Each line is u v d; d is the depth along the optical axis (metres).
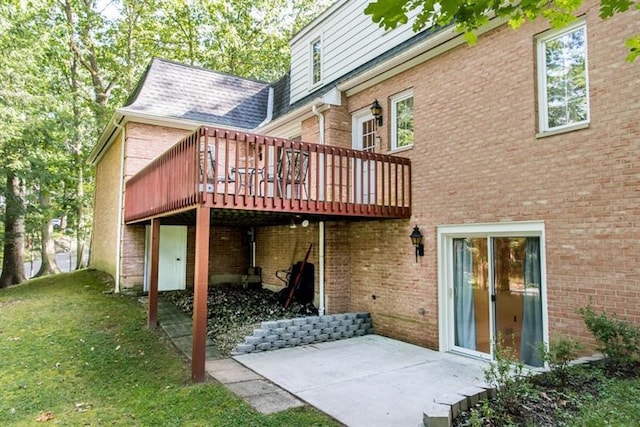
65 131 15.77
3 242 15.59
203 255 5.95
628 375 4.26
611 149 5.12
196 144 6.19
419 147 7.99
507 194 6.36
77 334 8.05
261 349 7.47
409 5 2.34
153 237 8.61
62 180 18.11
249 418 4.48
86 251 23.42
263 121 14.03
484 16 2.64
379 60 9.29
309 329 8.12
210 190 6.45
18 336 7.96
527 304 6.18
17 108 13.48
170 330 8.19
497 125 6.56
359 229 9.39
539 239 6.04
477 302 7.02
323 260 9.57
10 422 4.71
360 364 6.53
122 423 4.58
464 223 7.03
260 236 13.30
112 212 13.55
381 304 8.70
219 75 14.37
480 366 6.34
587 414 3.31
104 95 20.03
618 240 5.00
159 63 13.35
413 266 7.99
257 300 11.08
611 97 5.14
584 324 5.27
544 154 5.87
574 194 5.48
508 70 6.43
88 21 19.23
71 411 4.98
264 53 21.55
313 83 12.29
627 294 4.89
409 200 8.14
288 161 7.85
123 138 12.17
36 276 17.94
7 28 12.73
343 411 4.62
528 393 3.82
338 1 11.12
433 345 7.46
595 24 5.34
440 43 7.38
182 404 4.97
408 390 5.29
